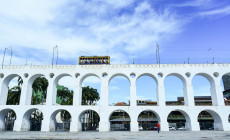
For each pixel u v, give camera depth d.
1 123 37.38
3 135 24.44
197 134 24.39
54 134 26.66
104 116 35.09
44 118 35.59
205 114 50.72
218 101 34.81
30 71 38.34
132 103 35.44
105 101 35.84
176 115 52.38
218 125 35.03
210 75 36.22
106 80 37.00
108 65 37.88
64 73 38.00
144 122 53.94
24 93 37.09
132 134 25.83
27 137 20.77
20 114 36.00
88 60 40.06
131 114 34.91
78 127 35.41
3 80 38.25
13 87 47.88
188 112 34.62
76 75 39.22
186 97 36.03
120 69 37.47
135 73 37.06
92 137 20.80
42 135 24.48
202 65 36.81
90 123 61.16
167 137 20.05
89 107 35.81
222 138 18.17
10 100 47.19
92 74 38.44
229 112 34.09
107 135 24.25
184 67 36.84
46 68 38.38
